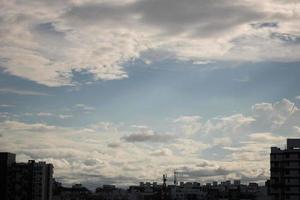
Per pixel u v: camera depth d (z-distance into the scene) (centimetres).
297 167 19838
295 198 19712
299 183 19738
